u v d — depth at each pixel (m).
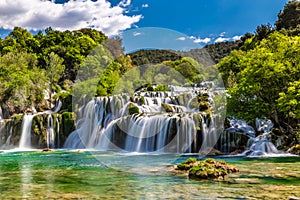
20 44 60.88
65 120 27.61
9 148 27.78
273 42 24.86
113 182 9.86
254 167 13.13
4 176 11.65
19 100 34.59
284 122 21.56
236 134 20.88
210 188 8.91
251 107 21.34
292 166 13.45
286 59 20.75
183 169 11.50
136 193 8.39
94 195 8.27
